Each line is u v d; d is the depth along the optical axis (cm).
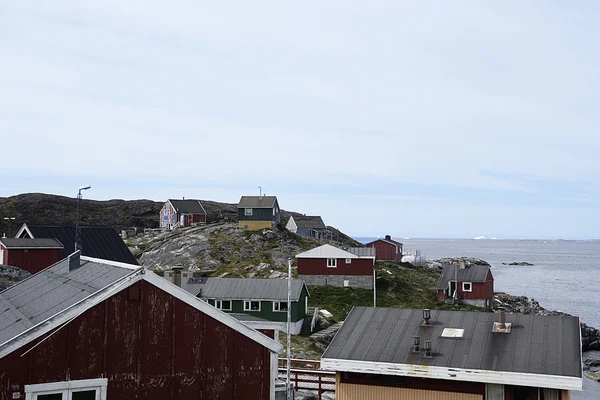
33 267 4762
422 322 2545
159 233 10356
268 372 1841
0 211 11856
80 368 1567
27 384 1488
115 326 1628
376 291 7169
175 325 1719
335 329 5625
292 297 5428
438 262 10956
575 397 4716
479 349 2288
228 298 5494
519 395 2188
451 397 2252
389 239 10612
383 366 2278
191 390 1728
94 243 5112
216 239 9100
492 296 7444
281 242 9044
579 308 9781
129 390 1636
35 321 1599
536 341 2292
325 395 2867
